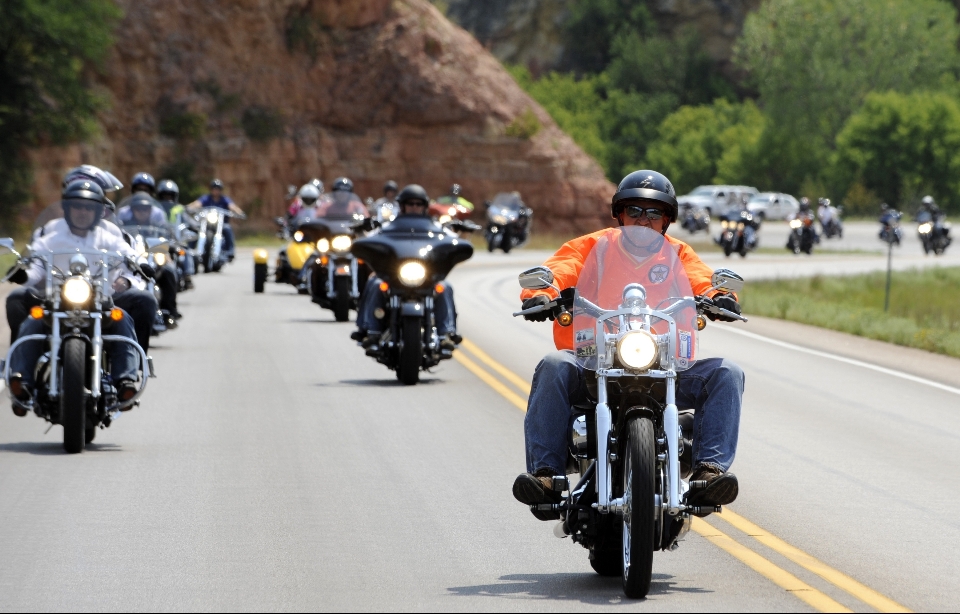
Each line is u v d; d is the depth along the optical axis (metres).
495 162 198.88
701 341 64.25
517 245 156.62
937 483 29.83
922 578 21.27
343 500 26.77
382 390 43.53
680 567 21.92
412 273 44.44
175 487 27.94
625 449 19.73
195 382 44.69
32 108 159.50
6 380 31.23
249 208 190.62
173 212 77.56
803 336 68.38
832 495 28.27
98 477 28.92
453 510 25.94
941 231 165.00
